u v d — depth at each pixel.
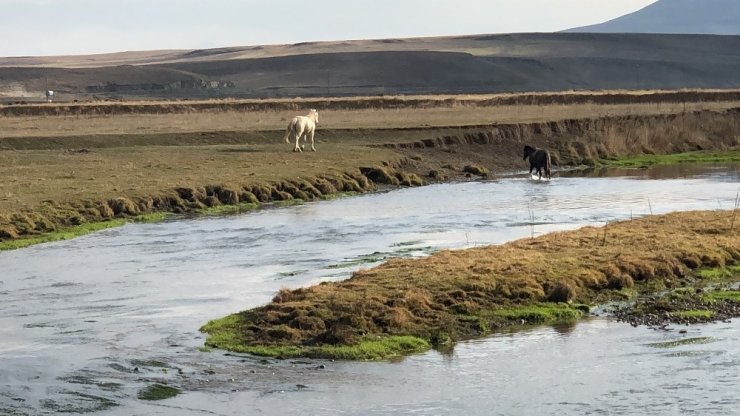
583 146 110.75
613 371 29.69
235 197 70.81
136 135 105.25
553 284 39.00
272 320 34.28
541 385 28.42
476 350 32.34
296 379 29.17
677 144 114.62
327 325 33.75
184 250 51.56
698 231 50.78
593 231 51.06
